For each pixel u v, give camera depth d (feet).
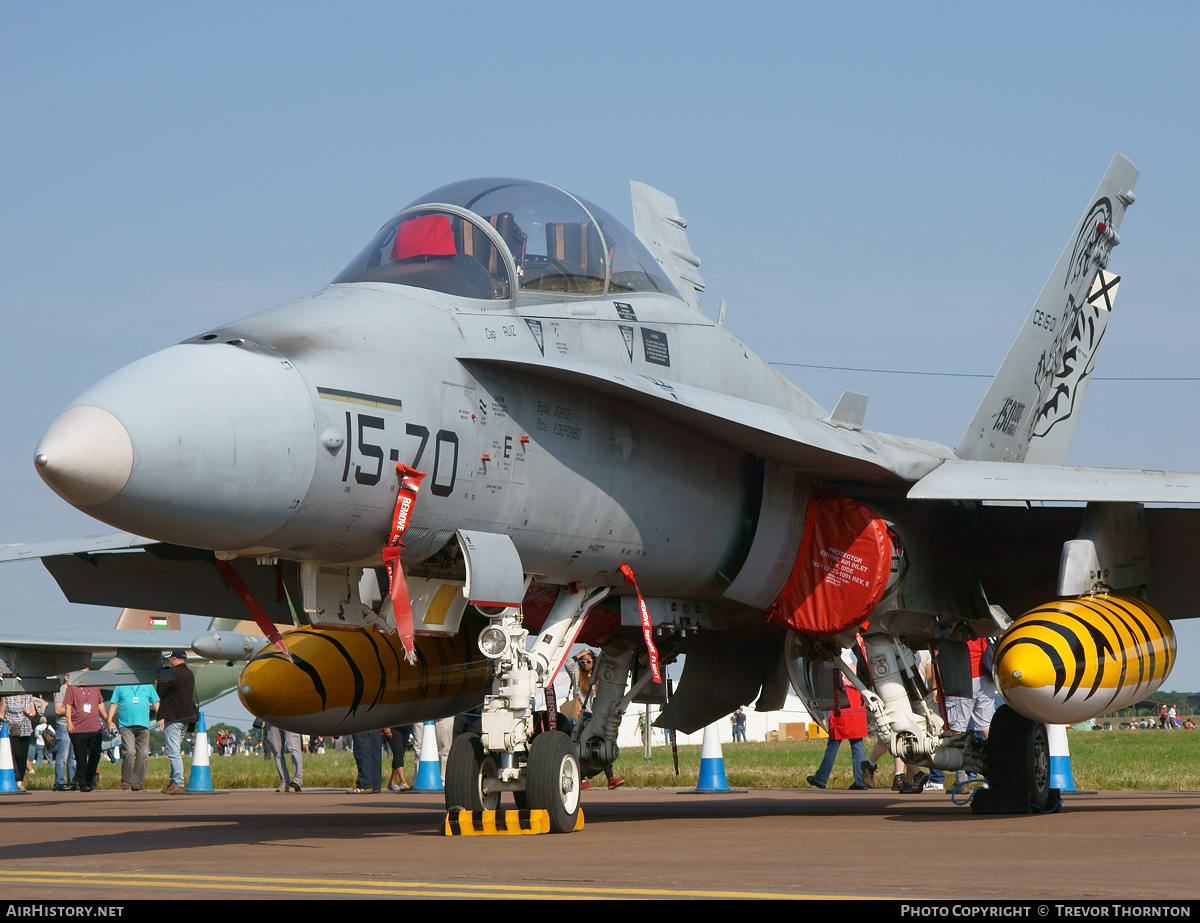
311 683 45.32
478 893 24.03
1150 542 55.11
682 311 49.21
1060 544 59.00
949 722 66.59
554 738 40.73
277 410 33.86
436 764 82.89
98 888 25.54
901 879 25.81
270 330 36.32
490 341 40.57
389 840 38.37
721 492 48.96
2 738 92.58
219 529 33.68
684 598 51.67
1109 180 71.05
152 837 41.68
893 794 70.54
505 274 42.52
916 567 53.36
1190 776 84.07
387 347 37.68
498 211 43.75
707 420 44.86
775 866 28.68
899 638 54.03
